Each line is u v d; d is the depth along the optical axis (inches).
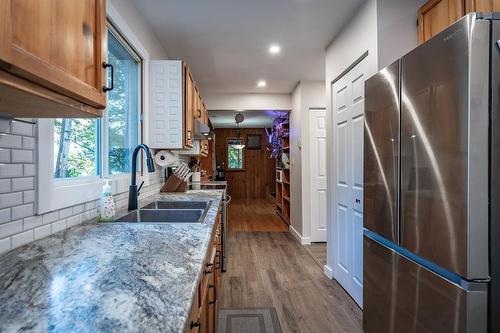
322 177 178.9
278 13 97.6
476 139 40.3
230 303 100.0
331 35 113.8
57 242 44.7
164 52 129.7
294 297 104.1
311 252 159.2
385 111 63.2
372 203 69.9
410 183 53.7
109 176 78.8
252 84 186.1
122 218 67.1
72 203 55.4
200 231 51.7
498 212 40.8
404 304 55.9
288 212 242.5
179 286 28.9
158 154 111.9
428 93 48.6
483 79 40.6
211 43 122.0
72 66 33.2
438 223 46.2
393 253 59.8
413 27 81.9
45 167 47.5
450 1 65.2
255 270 132.1
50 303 25.2
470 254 40.5
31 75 26.3
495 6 56.2
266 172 416.2
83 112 38.0
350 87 101.3
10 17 23.1
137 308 24.4
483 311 40.7
